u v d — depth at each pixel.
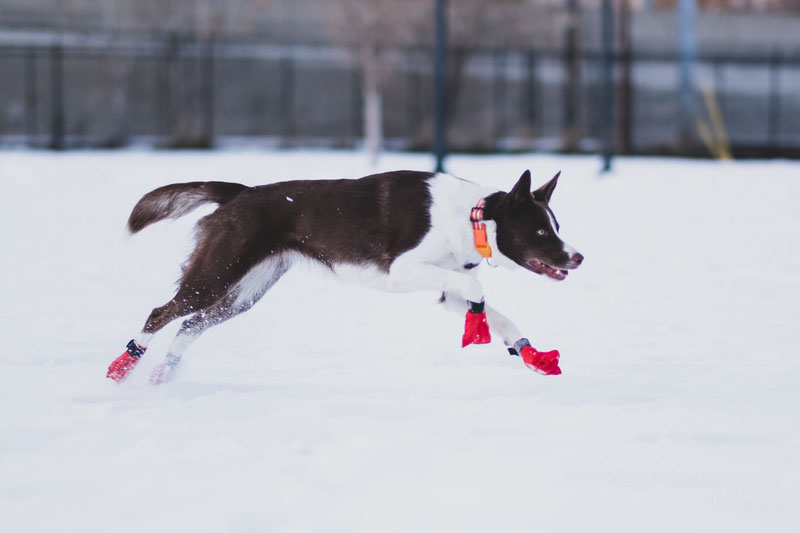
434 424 6.48
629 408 6.92
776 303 11.41
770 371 8.10
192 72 49.28
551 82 53.88
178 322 10.17
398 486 5.27
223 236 8.00
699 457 5.81
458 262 8.02
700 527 4.74
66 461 5.72
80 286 12.55
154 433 6.27
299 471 5.52
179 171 29.77
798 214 21.20
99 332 9.84
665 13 59.19
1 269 13.77
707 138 46.41
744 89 58.19
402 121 48.31
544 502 5.05
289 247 8.16
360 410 6.86
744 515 4.89
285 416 6.65
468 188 7.93
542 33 53.47
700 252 15.81
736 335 9.64
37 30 49.56
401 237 7.84
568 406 6.98
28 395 7.36
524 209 7.72
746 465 5.66
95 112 48.75
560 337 9.56
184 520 4.79
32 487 5.29
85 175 28.78
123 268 14.09
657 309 11.05
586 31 56.09
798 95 59.28
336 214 7.93
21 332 9.78
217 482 5.33
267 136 51.34
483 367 8.25
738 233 18.22
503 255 7.82
